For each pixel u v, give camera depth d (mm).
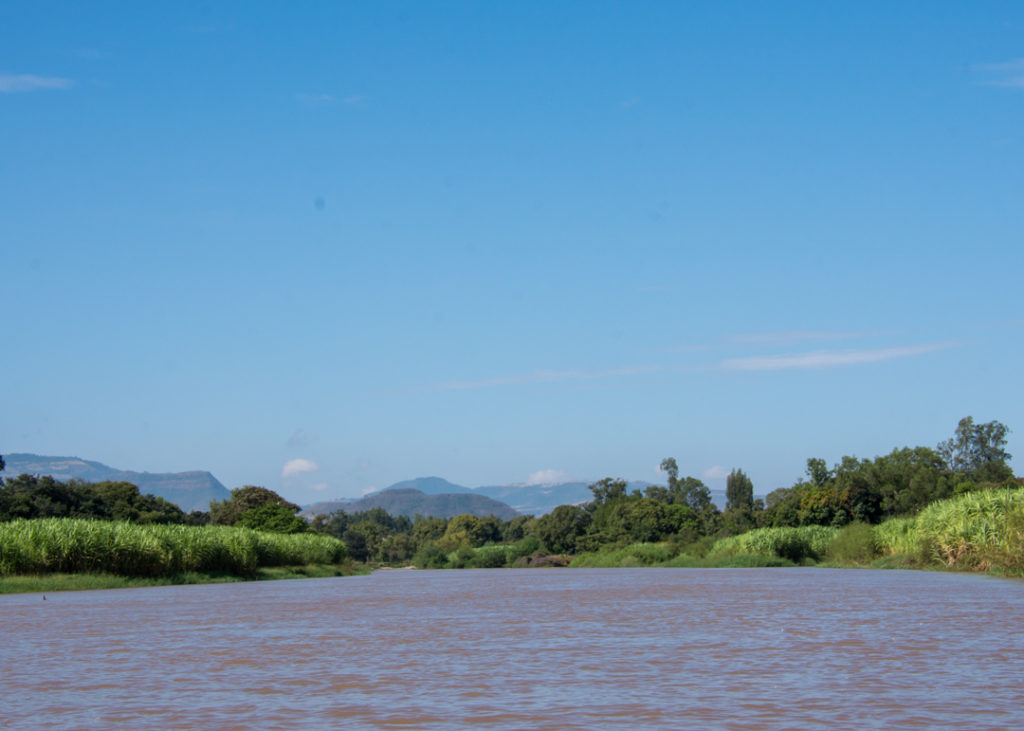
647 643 20016
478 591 44250
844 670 15633
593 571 88750
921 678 14742
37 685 15164
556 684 14758
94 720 12391
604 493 172875
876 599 31109
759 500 145750
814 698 13211
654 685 14516
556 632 22672
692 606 30406
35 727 11992
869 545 68562
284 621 26594
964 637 19859
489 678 15438
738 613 27078
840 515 98625
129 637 22266
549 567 115812
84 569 46125
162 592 42469
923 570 55781
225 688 14742
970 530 51969
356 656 18406
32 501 85625
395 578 69688
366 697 13828
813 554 78688
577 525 153875
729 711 12414
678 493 181375
